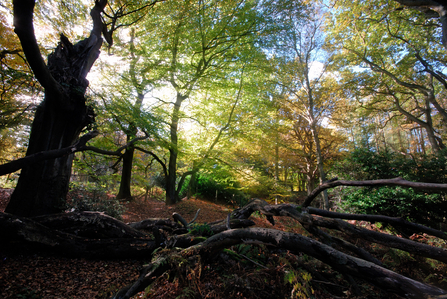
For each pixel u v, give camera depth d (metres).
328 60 13.91
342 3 12.90
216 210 10.83
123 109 7.35
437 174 7.12
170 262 2.93
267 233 3.29
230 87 10.77
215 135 12.65
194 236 4.20
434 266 3.77
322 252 2.82
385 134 27.23
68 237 4.05
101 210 6.29
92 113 6.37
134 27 10.33
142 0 8.51
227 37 10.02
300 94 15.36
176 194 12.38
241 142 13.73
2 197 7.70
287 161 17.53
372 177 7.92
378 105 18.31
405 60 13.88
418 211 7.11
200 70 10.82
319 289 3.27
